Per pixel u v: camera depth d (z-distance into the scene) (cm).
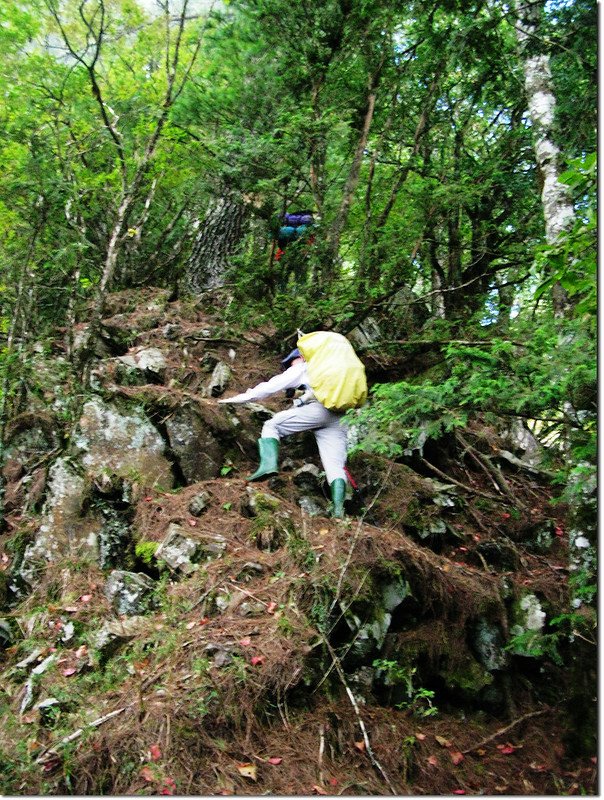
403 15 726
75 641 404
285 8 711
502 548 551
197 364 678
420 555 483
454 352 444
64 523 480
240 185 728
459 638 467
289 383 553
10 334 611
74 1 793
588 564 416
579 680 418
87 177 748
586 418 411
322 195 769
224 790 327
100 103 675
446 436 662
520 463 683
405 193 789
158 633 397
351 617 426
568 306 489
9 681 384
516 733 433
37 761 330
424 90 839
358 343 727
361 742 378
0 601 446
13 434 571
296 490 546
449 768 388
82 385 580
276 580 430
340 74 769
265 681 373
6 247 688
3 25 757
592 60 604
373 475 571
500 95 863
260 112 744
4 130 673
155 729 342
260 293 762
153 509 493
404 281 718
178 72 865
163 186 863
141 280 873
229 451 577
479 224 873
